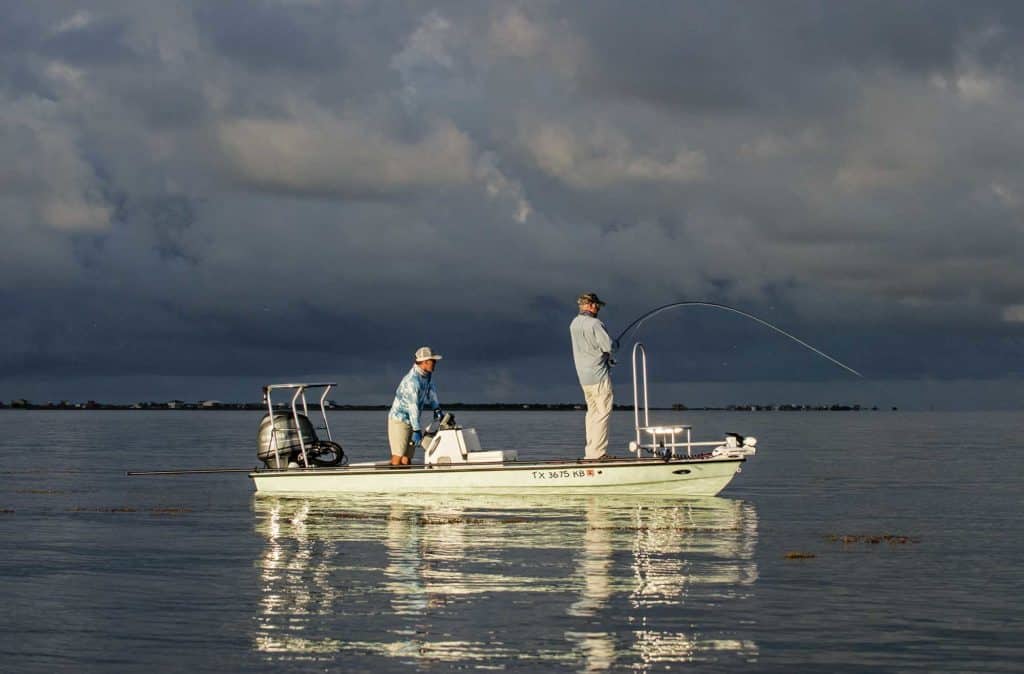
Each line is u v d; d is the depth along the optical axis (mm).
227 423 94188
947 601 9070
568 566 10578
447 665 7270
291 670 7180
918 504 16938
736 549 11648
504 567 10539
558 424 84062
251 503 16469
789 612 8656
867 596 9258
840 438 52688
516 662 7324
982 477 23219
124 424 87812
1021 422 108688
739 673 7109
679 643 7766
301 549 11734
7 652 7605
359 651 7590
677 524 13633
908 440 49219
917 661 7371
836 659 7410
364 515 14586
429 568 10508
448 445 16500
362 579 9992
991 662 7352
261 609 8820
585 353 16188
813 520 14453
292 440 17484
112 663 7344
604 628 8156
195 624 8336
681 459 15953
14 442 44625
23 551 11797
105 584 9883
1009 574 10273
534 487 16094
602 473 16047
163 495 18125
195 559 11188
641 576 10070
